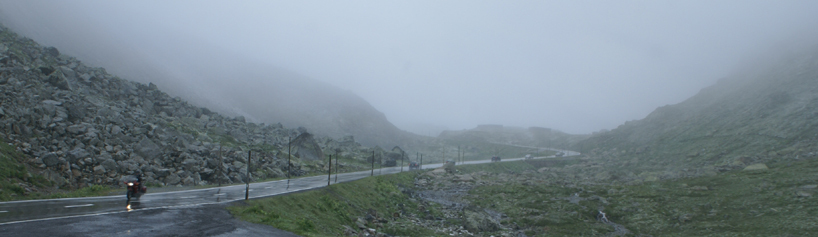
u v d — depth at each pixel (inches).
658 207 2475.4
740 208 2250.2
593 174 4963.1
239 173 2276.1
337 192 1867.6
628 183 3651.6
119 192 1366.9
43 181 1328.7
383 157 5191.9
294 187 1814.7
